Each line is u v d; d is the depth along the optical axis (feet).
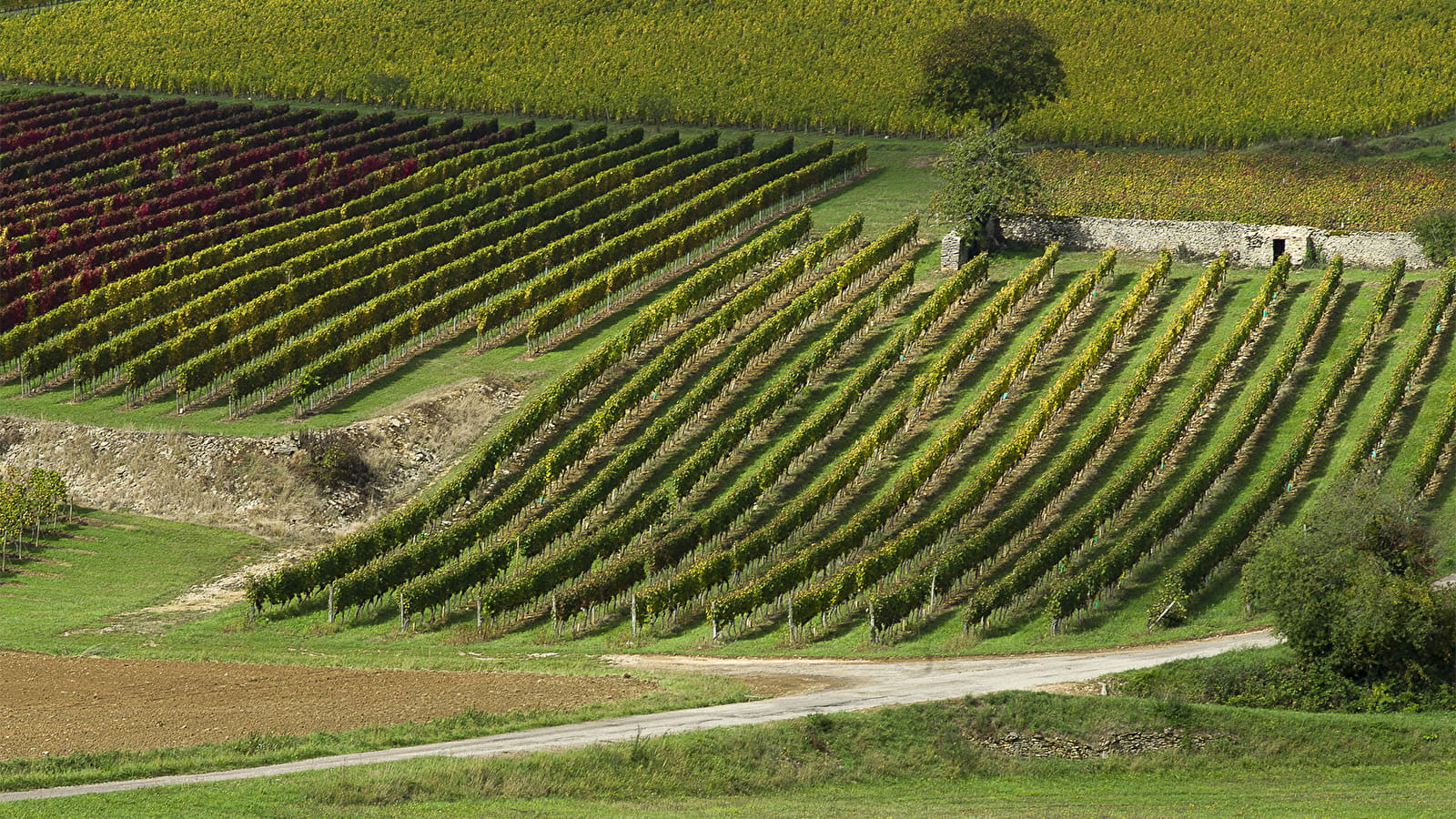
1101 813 147.95
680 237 366.84
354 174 431.02
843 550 243.60
